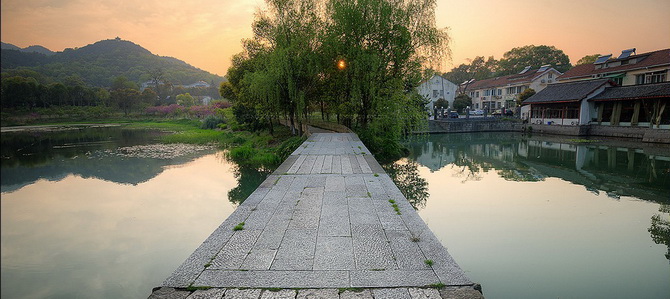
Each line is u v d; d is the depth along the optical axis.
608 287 4.83
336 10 17.48
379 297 2.71
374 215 4.84
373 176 7.69
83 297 4.38
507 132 35.78
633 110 25.73
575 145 23.48
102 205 8.91
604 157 18.38
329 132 22.16
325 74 20.06
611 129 26.84
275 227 4.35
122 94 64.06
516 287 4.84
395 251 3.58
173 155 18.48
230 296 2.73
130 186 11.30
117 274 5.06
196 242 6.39
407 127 18.16
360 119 19.47
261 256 3.47
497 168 15.43
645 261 5.68
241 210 5.10
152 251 5.95
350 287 2.86
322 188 6.55
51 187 11.08
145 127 42.03
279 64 18.17
